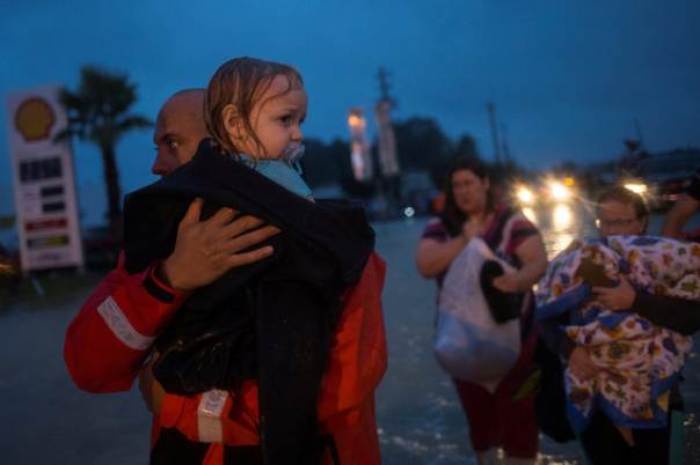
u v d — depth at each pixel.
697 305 2.53
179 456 1.59
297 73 1.64
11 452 4.50
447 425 4.41
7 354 8.01
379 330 1.66
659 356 2.54
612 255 2.58
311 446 1.49
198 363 1.50
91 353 1.55
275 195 1.49
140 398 5.77
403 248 17.44
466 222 3.53
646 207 2.76
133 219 1.50
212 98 1.60
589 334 2.58
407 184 80.06
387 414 4.71
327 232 1.51
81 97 28.16
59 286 18.97
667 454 2.57
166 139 1.93
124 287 1.54
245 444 1.56
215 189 1.47
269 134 1.58
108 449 4.48
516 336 3.26
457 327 3.30
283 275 1.47
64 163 27.39
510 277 3.24
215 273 1.45
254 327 1.51
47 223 27.22
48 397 5.88
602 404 2.60
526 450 3.32
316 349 1.48
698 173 3.00
